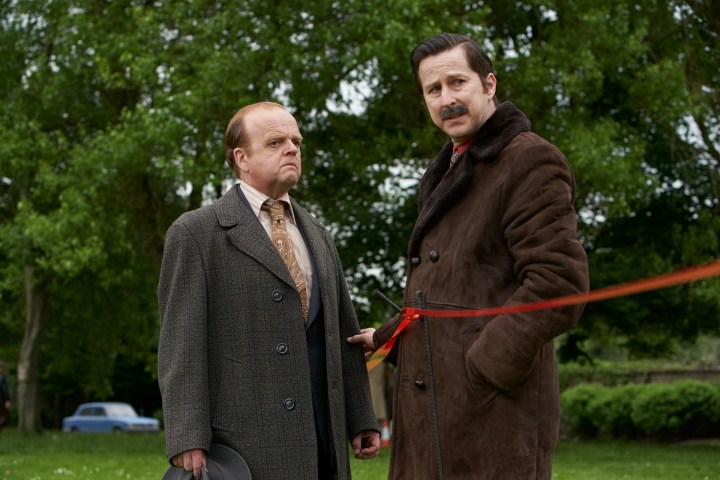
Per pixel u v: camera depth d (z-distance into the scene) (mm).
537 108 13195
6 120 15125
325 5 12344
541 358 2750
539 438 2672
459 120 2881
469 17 12336
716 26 12648
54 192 14664
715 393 16391
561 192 2674
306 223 3381
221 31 12508
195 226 3131
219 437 2994
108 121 15211
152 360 25953
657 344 19984
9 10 16531
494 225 2760
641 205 15594
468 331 2744
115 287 21016
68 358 25516
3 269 19078
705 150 14805
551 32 13094
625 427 17922
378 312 15438
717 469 10172
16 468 10438
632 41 12586
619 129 13586
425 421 2836
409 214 14781
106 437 19859
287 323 3088
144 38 12836
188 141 12766
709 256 14891
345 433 3180
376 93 13500
